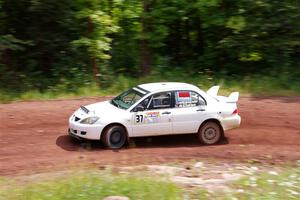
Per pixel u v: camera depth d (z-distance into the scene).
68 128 13.98
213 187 9.68
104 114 12.88
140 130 13.12
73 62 20.97
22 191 8.88
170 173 10.71
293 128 15.59
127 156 12.31
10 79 19.88
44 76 21.02
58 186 9.08
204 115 13.62
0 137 13.70
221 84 20.36
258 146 13.91
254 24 21.41
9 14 20.78
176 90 13.51
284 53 22.09
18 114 15.91
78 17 19.67
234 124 13.94
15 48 19.33
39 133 14.19
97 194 8.60
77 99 18.48
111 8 20.67
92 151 12.72
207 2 21.53
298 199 9.09
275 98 19.12
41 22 20.70
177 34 24.80
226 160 12.36
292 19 21.55
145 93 13.34
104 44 19.91
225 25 22.11
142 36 21.53
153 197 8.54
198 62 23.58
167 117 13.29
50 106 17.11
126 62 22.31
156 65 22.27
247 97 19.17
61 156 12.24
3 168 11.24
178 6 22.06
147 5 21.61
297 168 11.77
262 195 9.24
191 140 14.21
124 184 9.12
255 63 22.67
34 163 11.66
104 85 20.19
